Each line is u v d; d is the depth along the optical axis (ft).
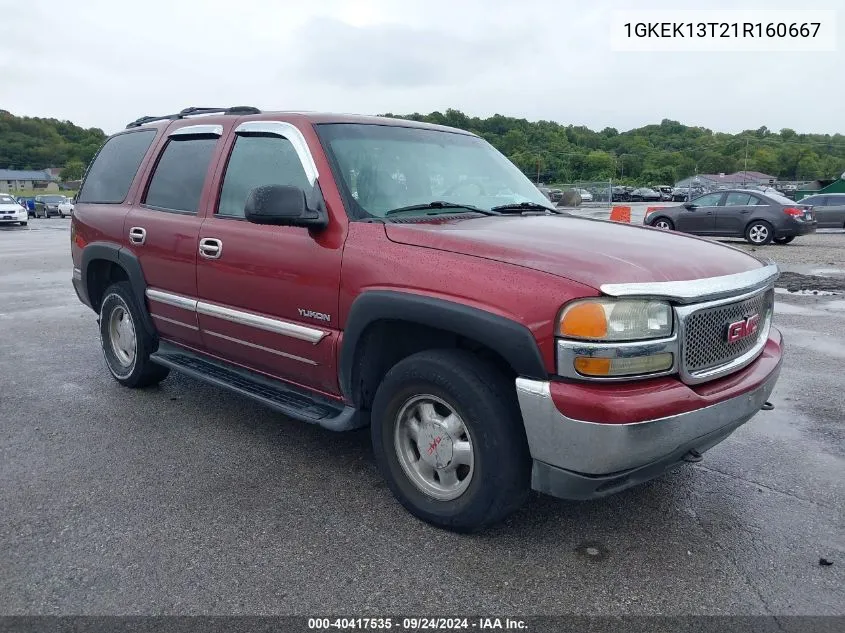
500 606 8.80
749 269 10.61
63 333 24.12
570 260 9.34
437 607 8.78
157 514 11.07
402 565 9.67
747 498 11.74
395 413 10.80
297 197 10.91
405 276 10.21
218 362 14.62
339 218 11.30
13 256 52.11
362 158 12.27
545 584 9.25
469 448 10.01
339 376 11.45
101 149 18.58
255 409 16.01
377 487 12.05
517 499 9.81
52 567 9.58
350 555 9.91
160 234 14.82
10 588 9.11
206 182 14.03
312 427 14.89
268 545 10.16
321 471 12.68
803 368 19.62
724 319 9.92
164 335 15.83
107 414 15.65
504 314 9.16
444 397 10.01
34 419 15.30
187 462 13.05
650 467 9.31
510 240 10.11
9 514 11.05
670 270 9.48
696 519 11.02
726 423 9.75
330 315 11.31
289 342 12.16
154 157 15.94
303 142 12.23
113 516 10.99
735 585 9.27
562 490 9.29
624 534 10.55
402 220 11.39
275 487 12.03
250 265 12.62
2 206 98.63
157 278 15.15
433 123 15.03
